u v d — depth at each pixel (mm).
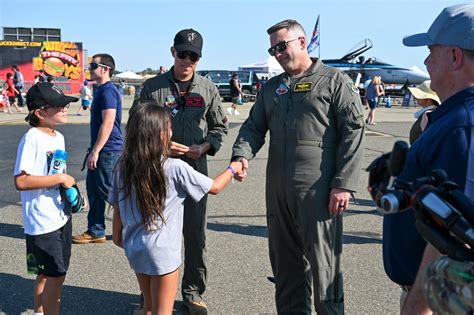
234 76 22641
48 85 3123
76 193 3148
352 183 2830
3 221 5844
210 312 3621
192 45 3439
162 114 2680
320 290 2961
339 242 3014
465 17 1646
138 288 4051
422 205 1306
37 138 3049
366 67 33594
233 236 5332
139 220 2709
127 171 2680
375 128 16797
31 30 43719
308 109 2896
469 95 1637
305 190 2918
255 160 10312
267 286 4062
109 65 4820
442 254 1394
